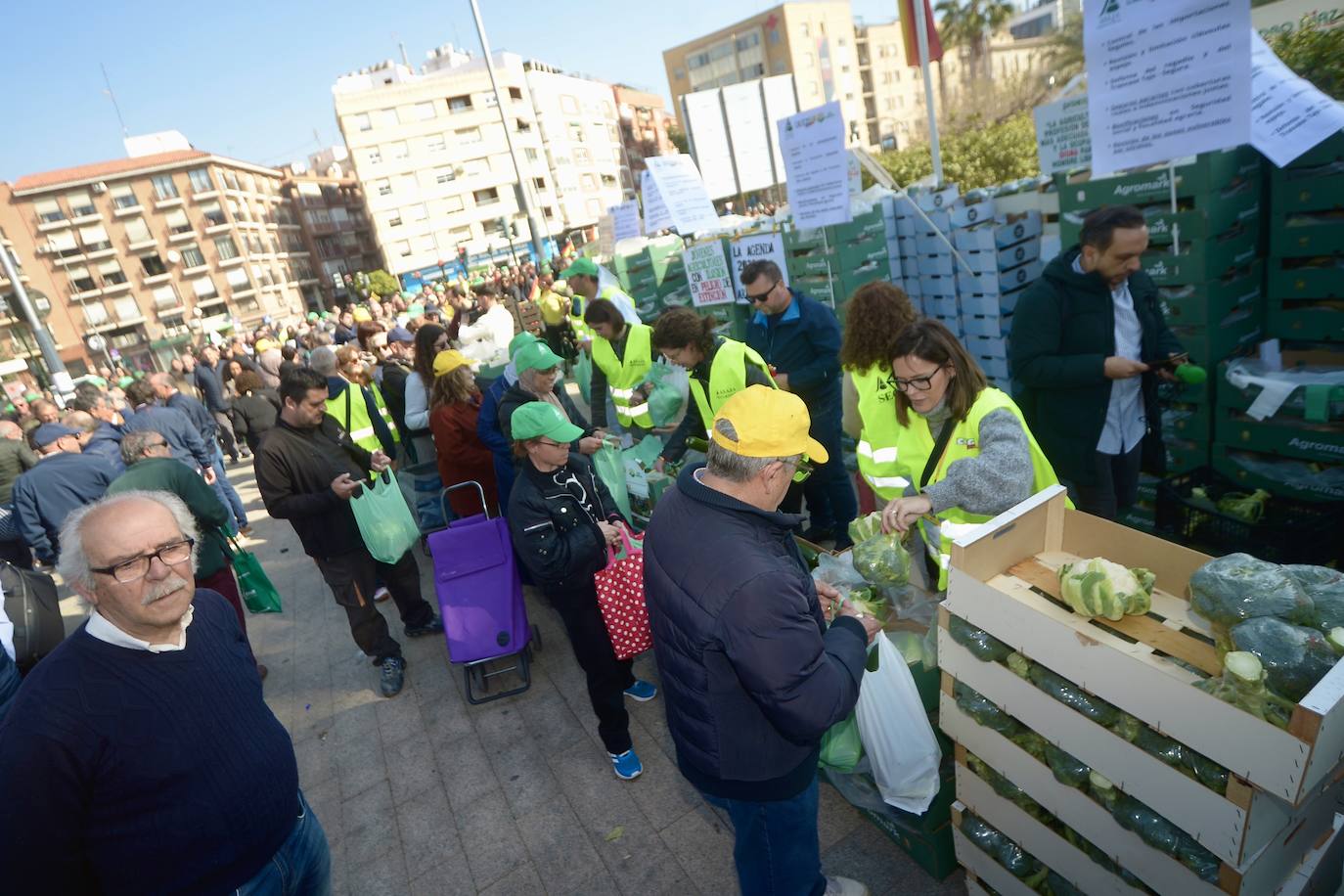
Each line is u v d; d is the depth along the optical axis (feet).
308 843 6.77
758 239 20.59
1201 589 4.79
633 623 9.50
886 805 7.79
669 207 23.62
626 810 9.82
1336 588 4.57
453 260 205.98
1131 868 5.15
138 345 197.16
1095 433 10.05
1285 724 3.87
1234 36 9.17
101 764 5.10
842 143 15.93
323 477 11.96
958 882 7.79
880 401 8.71
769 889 6.47
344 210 257.55
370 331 25.48
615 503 13.04
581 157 235.20
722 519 5.44
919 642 7.80
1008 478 6.88
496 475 15.02
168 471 10.97
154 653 5.57
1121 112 10.64
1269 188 11.87
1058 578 5.52
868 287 8.85
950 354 7.26
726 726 5.58
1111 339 9.70
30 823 4.82
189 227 195.11
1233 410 11.68
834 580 8.82
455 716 12.52
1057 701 5.27
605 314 15.17
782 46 205.05
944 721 6.57
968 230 16.66
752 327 14.33
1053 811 5.68
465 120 201.98
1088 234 9.21
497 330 27.78
